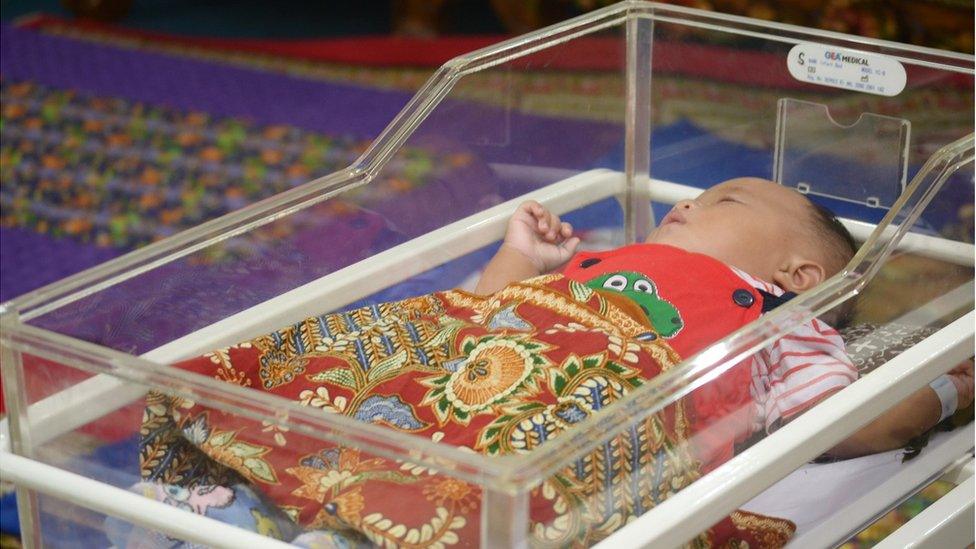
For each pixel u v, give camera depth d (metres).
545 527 1.01
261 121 3.12
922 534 1.34
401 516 1.03
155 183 2.82
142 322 1.33
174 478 1.16
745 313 1.52
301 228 1.51
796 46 1.83
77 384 1.16
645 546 1.05
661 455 1.13
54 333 1.17
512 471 0.96
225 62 3.48
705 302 1.52
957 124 1.72
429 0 3.63
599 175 1.90
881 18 2.74
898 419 1.35
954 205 1.46
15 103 3.22
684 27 1.88
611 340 1.31
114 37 3.67
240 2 4.11
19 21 3.79
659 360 1.31
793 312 1.26
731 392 1.21
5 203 2.74
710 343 1.48
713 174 1.94
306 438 1.06
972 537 1.41
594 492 1.06
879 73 1.78
